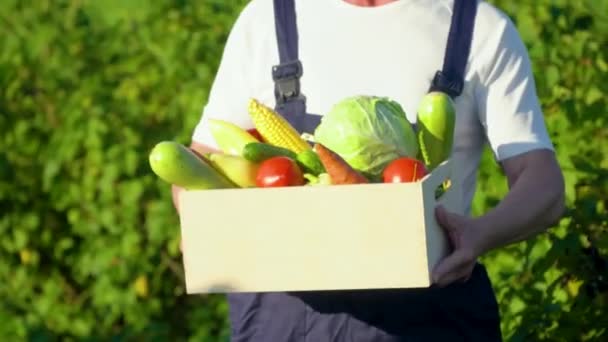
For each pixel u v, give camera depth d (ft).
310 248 12.09
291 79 13.57
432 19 13.50
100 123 22.91
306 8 13.73
